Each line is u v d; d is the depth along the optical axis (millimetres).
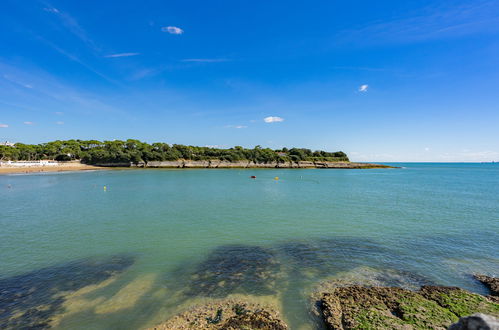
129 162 124562
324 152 176625
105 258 13242
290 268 11891
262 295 9453
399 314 7879
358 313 7973
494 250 14281
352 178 75062
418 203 30281
